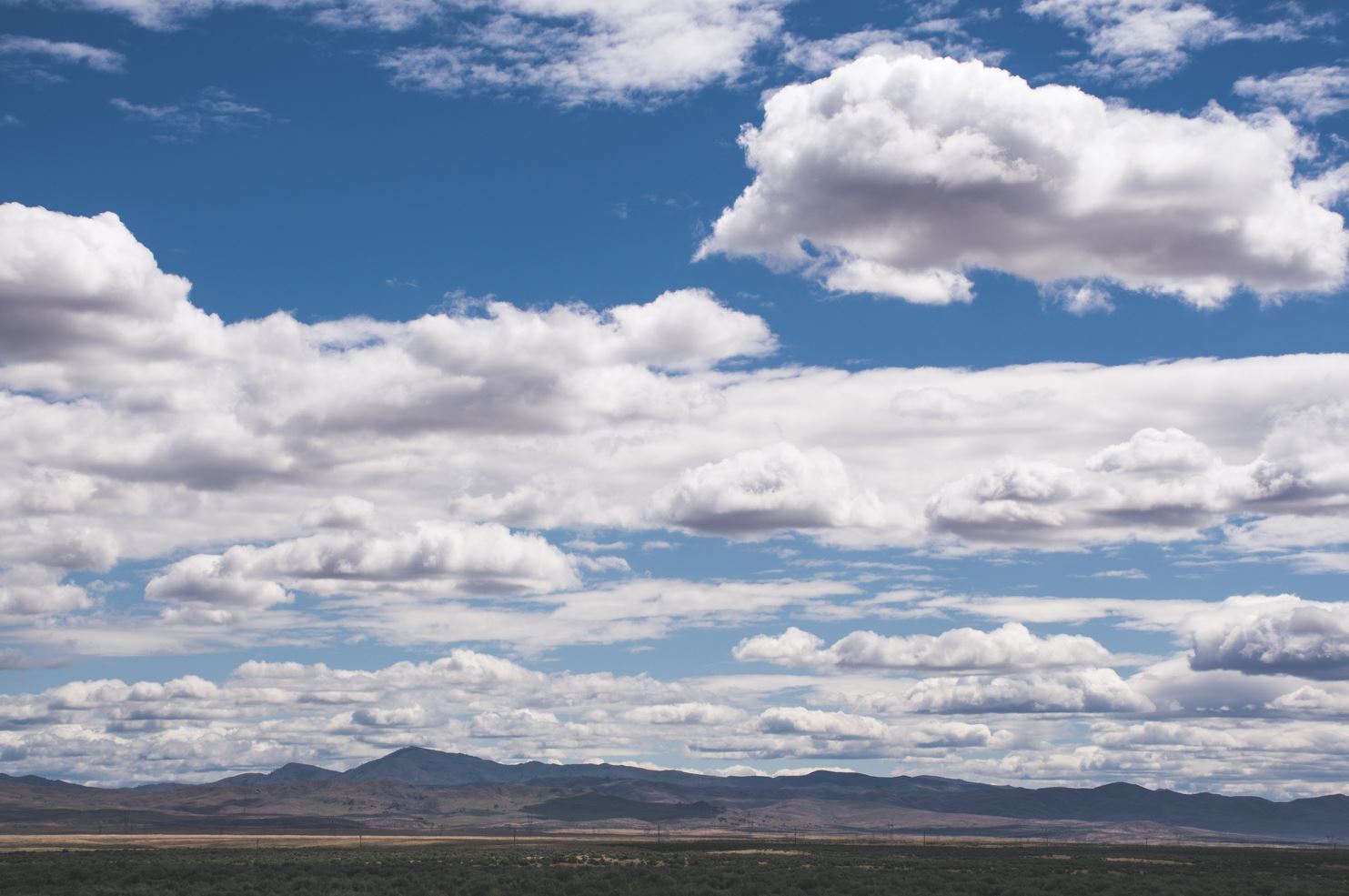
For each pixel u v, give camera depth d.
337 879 145.38
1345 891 139.38
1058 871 182.38
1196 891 137.62
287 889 131.62
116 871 156.88
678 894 126.56
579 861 189.12
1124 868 196.12
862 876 155.00
